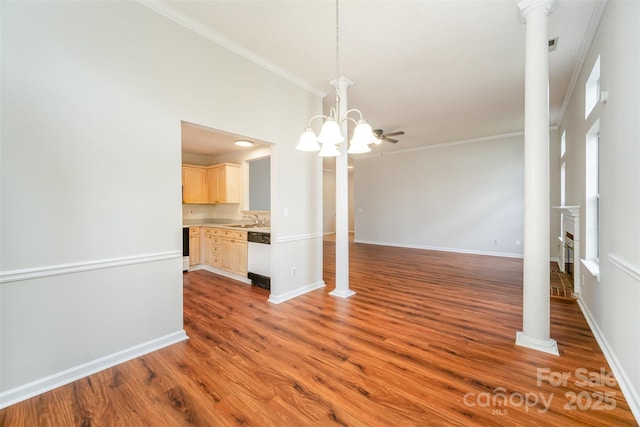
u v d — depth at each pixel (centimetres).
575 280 335
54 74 177
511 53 293
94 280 196
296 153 357
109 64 200
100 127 196
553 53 291
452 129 577
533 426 145
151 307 225
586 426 144
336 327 265
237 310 310
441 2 220
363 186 855
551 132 558
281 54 295
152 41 222
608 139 215
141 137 217
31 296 171
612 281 204
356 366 200
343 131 350
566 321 272
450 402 163
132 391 175
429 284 407
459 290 378
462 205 679
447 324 269
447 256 629
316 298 348
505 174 620
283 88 336
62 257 182
